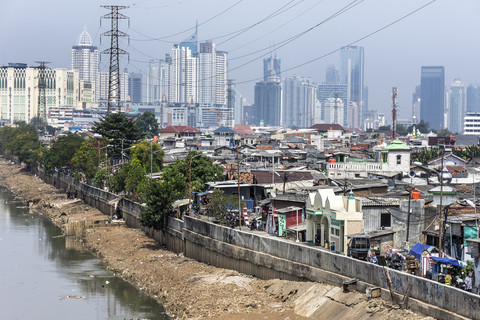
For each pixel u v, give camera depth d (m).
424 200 80.62
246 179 114.50
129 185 139.62
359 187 98.19
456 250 71.69
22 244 119.94
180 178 109.94
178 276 85.69
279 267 73.56
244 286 75.19
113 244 113.75
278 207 92.94
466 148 176.38
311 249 68.69
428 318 51.59
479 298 47.69
